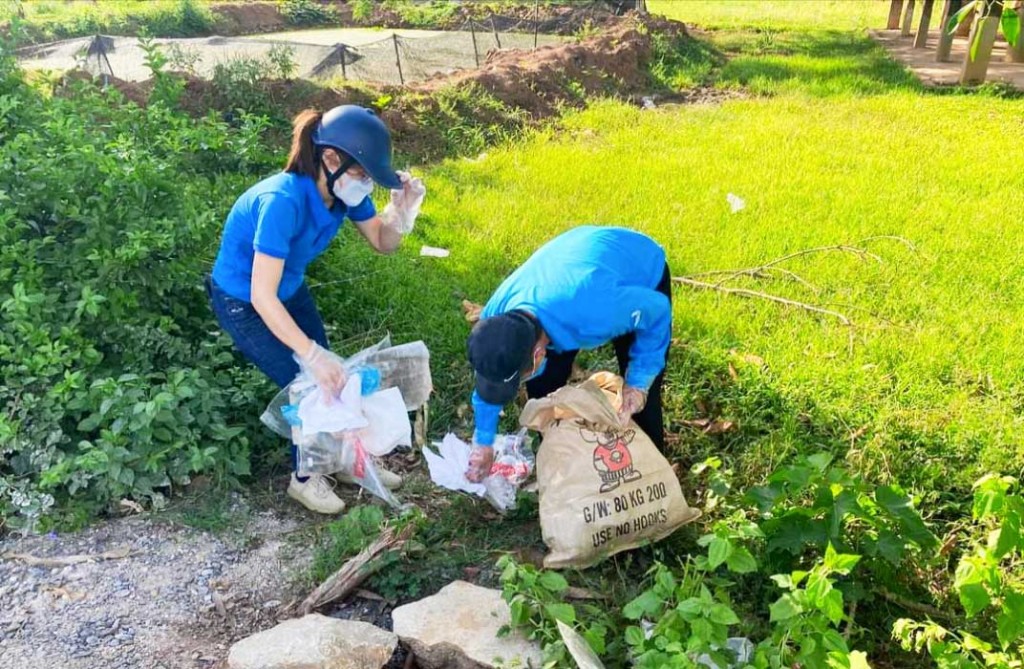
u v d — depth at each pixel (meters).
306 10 17.77
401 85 9.79
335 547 3.64
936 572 3.55
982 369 4.85
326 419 3.54
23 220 4.55
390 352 3.96
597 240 3.37
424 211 6.87
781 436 4.29
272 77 9.44
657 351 3.34
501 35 15.36
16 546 3.65
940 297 5.59
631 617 2.89
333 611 3.43
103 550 3.65
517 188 7.46
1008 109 9.99
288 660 2.94
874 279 5.83
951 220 6.73
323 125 3.40
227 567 3.62
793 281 5.83
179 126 6.05
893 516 3.26
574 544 3.35
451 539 3.77
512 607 2.95
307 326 3.98
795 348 5.01
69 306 4.16
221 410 4.24
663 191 7.39
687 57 12.56
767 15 18.30
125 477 3.74
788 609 2.64
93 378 4.15
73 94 6.83
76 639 3.24
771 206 7.04
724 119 9.70
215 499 3.97
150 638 3.26
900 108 10.05
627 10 16.92
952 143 8.67
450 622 3.15
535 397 3.73
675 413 4.50
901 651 3.21
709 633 2.65
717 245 6.37
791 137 8.88
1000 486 2.87
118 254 4.24
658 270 3.57
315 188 3.44
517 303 3.19
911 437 4.32
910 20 15.16
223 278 3.65
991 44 11.00
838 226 6.64
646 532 3.47
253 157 6.49
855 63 12.45
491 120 9.21
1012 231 6.52
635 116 9.82
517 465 3.90
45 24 14.12
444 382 4.79
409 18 17.75
